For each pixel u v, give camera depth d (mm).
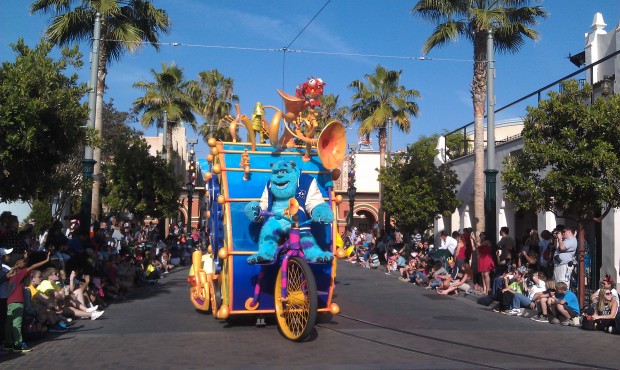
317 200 9492
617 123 11469
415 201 25500
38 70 10641
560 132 12047
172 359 7930
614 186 11445
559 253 12656
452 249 18641
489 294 13766
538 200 12180
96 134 11984
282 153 10461
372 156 54844
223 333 9727
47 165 11344
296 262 9109
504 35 20516
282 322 9453
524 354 8562
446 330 10477
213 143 10344
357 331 10039
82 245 14133
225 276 9891
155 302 13797
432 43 20656
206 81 41594
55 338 9406
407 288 17375
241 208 9797
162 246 23344
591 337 10109
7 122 9852
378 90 34000
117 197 26344
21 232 14227
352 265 27750
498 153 23297
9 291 8516
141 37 22172
